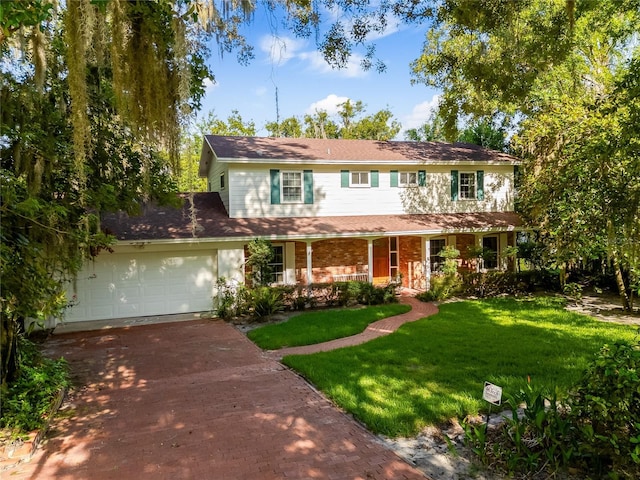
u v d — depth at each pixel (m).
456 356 8.05
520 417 5.39
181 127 5.50
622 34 13.55
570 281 16.84
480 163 18.08
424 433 5.08
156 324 12.23
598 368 4.23
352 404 5.83
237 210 15.18
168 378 7.40
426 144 20.22
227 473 4.25
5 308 5.51
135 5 4.84
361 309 13.41
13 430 4.91
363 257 17.45
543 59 6.98
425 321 11.41
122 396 6.52
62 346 9.88
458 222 16.80
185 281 13.60
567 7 6.52
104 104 8.68
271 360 8.38
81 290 12.55
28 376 6.15
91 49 5.02
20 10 4.32
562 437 4.19
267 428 5.27
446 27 9.34
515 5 6.65
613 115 11.24
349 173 16.77
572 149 12.50
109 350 9.47
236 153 15.44
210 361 8.43
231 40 5.27
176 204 11.19
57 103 7.99
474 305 13.80
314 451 4.67
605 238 11.24
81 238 7.36
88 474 4.27
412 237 18.19
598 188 10.76
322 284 14.12
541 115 15.43
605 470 4.11
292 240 14.87
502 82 7.29
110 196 9.01
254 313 12.77
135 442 4.96
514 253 16.44
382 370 7.30
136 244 12.70
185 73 4.91
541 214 14.23
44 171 7.73
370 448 4.73
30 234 6.85
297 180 16.12
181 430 5.27
